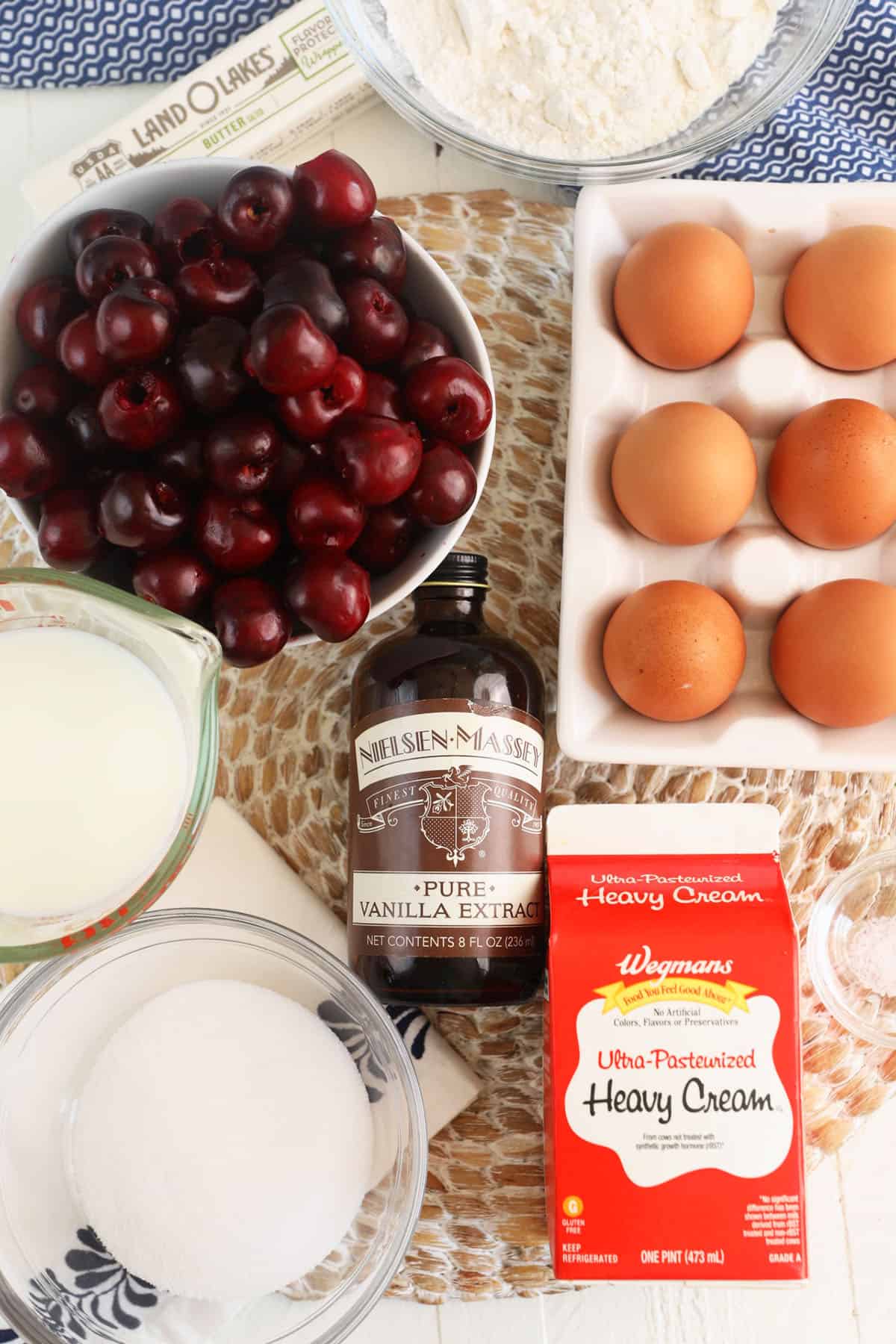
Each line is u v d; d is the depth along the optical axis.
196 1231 0.50
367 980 0.51
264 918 0.54
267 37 0.56
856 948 0.57
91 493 0.45
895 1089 0.57
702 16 0.54
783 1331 0.57
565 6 0.54
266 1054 0.52
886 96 0.59
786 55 0.56
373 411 0.45
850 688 0.51
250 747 0.56
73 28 0.58
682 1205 0.50
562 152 0.56
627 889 0.51
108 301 0.42
